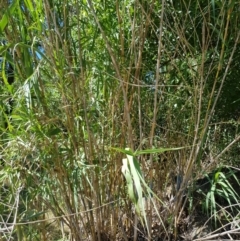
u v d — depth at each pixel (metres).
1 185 1.74
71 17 1.71
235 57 2.05
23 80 1.57
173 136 2.02
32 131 1.62
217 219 2.01
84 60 1.68
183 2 1.83
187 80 2.00
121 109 1.84
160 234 1.92
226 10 1.78
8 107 1.63
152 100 1.98
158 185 1.98
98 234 1.87
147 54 1.96
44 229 1.83
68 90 1.67
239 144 2.27
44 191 1.71
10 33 1.53
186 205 2.12
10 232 1.57
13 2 1.41
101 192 1.86
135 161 1.37
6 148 1.63
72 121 1.66
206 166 2.00
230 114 2.27
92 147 1.71
